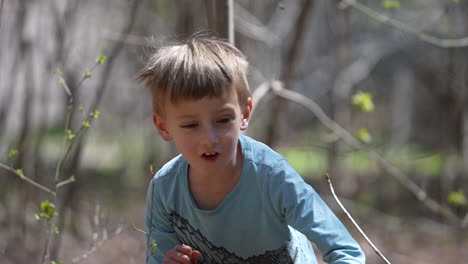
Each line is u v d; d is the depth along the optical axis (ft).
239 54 11.00
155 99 10.82
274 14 31.17
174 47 10.98
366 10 19.74
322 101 43.88
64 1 26.78
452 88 32.37
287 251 11.47
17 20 25.17
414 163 38.99
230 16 14.35
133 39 24.47
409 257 28.68
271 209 10.82
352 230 32.68
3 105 26.04
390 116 45.14
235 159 10.87
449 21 31.40
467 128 32.30
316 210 10.34
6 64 26.40
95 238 13.97
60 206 24.31
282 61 29.19
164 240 11.93
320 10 40.55
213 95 10.21
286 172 10.66
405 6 35.27
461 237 30.81
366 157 36.58
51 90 31.24
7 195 24.85
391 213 34.99
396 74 44.34
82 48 26.96
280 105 23.72
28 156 25.76
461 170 32.45
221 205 10.96
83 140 24.84
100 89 23.06
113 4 28.84
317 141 40.22
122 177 37.78
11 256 22.93
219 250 11.46
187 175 11.32
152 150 34.30
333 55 38.45
